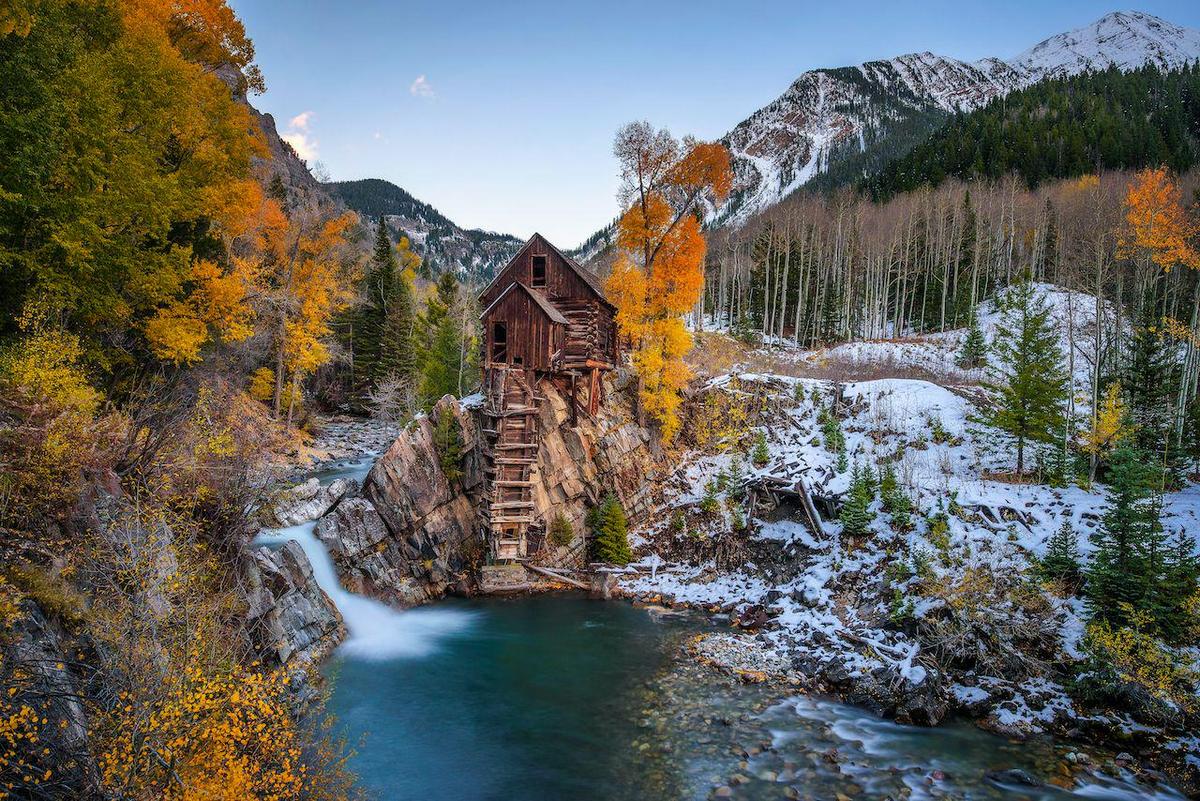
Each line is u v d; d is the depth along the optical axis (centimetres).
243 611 1415
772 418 3259
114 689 757
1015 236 7006
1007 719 1470
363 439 4291
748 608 2183
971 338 4400
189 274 2005
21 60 1327
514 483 2555
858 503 2302
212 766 775
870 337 5838
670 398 3052
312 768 1055
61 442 1090
